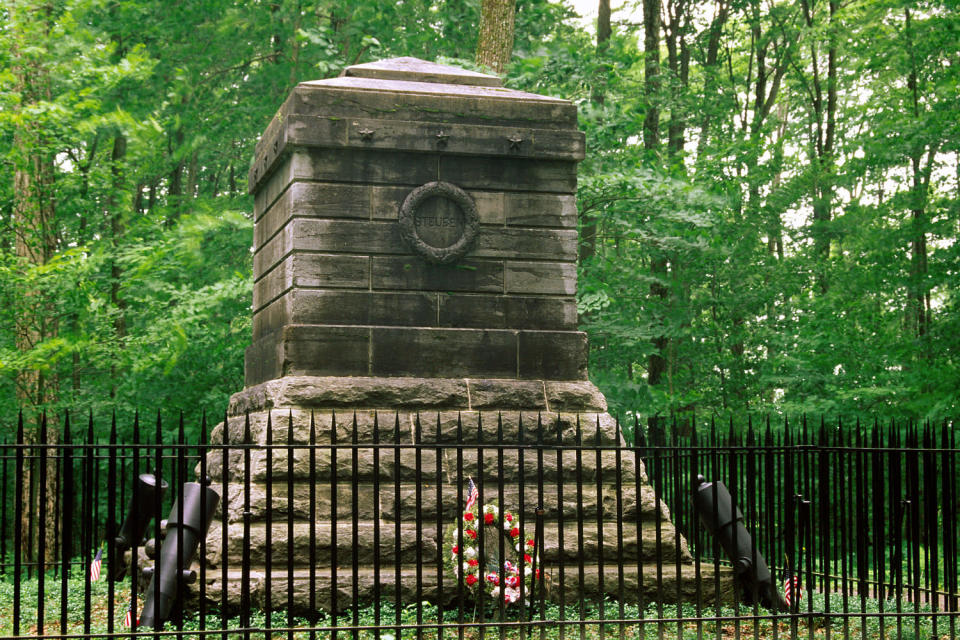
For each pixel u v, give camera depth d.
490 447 7.66
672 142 27.88
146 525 9.91
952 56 23.48
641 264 23.89
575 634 8.66
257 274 13.31
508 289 11.74
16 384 18.20
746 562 9.64
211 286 19.42
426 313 11.50
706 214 19.19
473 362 11.51
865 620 8.45
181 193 27.28
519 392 11.37
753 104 34.12
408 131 11.52
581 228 24.33
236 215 18.78
